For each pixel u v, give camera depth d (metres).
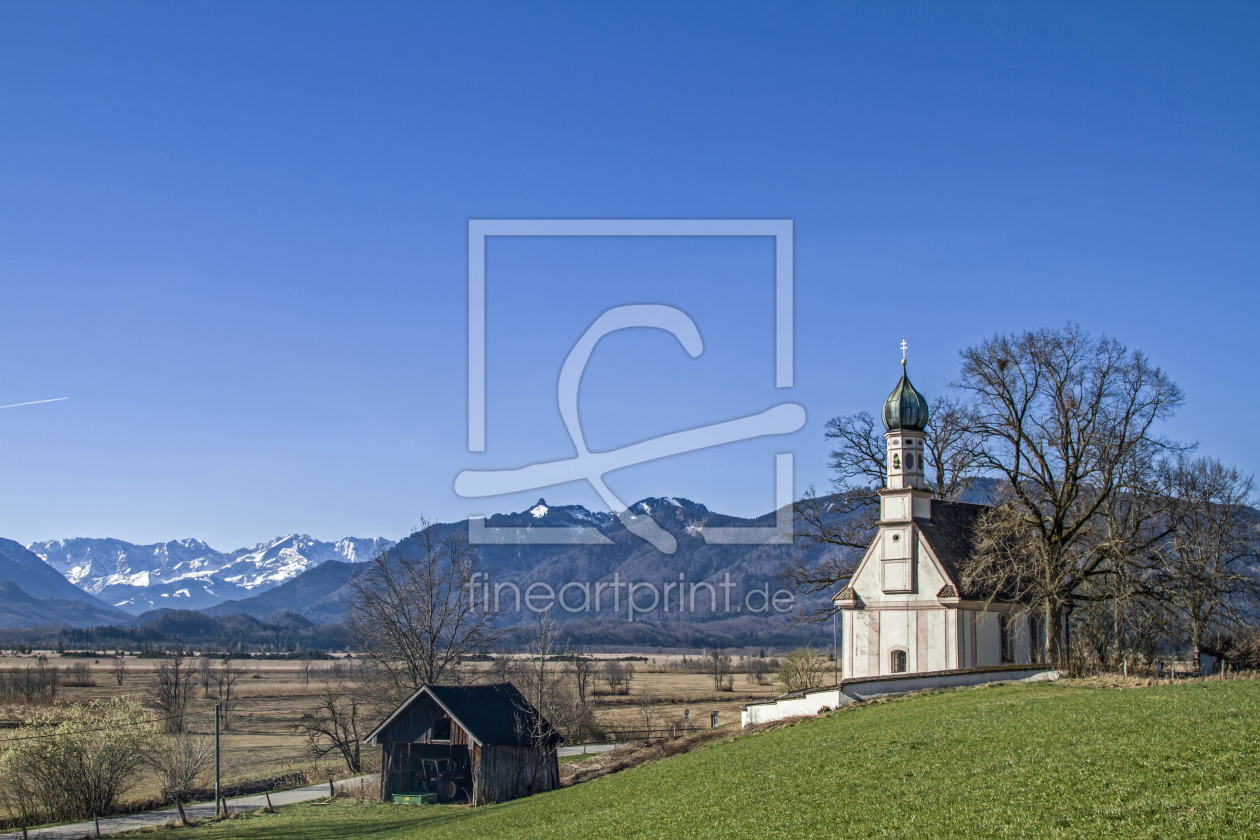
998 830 25.98
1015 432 62.44
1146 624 65.56
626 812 40.03
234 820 63.56
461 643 80.19
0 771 70.06
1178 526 68.06
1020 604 67.69
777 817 32.47
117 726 72.56
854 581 70.19
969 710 46.03
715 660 167.50
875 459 77.44
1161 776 27.77
